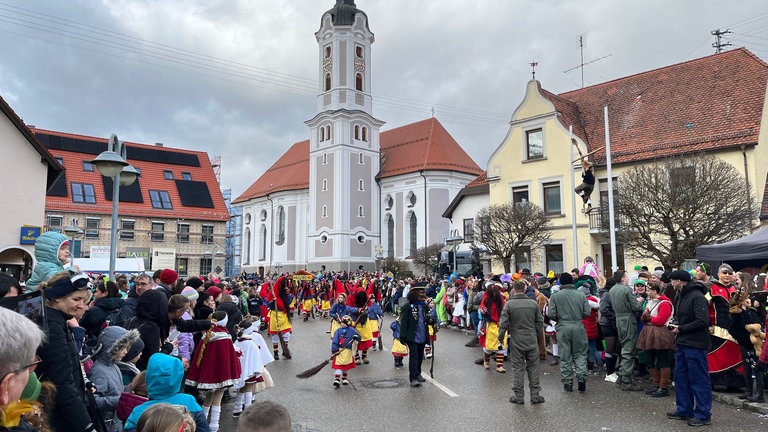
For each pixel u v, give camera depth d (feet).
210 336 23.35
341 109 206.80
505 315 30.48
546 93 100.89
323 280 97.04
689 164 60.54
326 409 29.35
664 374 31.60
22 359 7.66
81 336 17.42
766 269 49.52
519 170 102.42
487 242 89.97
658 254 59.21
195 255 182.09
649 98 96.53
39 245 21.53
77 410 13.24
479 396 32.07
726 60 91.61
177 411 11.66
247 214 259.80
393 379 37.76
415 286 35.96
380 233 213.05
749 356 29.35
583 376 32.65
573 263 92.68
